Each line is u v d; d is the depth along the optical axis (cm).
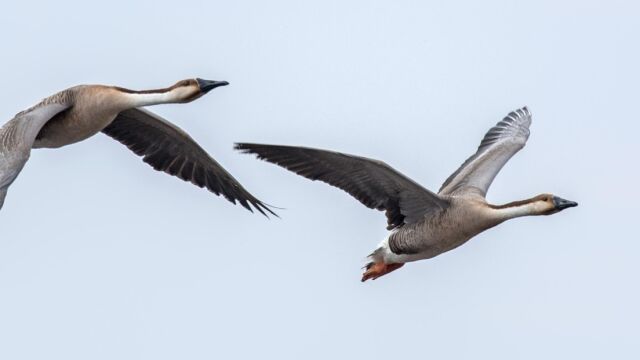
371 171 1878
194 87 1872
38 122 1789
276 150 1839
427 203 1942
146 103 1873
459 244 1967
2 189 1714
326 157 1848
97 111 1866
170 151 2005
